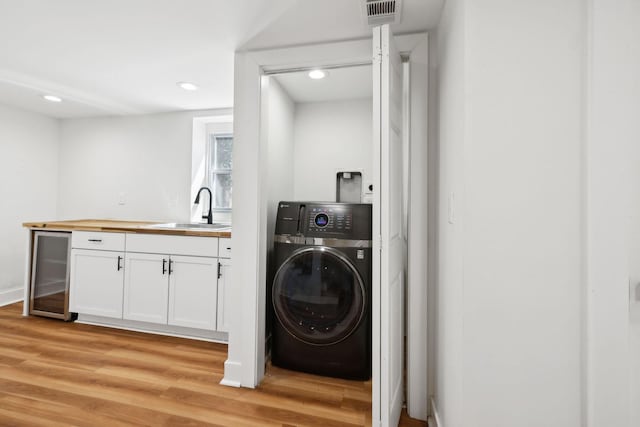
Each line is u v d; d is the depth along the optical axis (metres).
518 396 1.00
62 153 3.56
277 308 1.99
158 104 3.02
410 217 1.64
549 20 0.98
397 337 1.57
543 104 0.98
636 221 0.92
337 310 1.92
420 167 1.63
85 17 1.62
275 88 2.34
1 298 3.13
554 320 0.97
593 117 0.92
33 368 1.97
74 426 1.46
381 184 1.33
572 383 0.96
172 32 1.74
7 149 3.13
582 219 0.95
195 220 3.21
